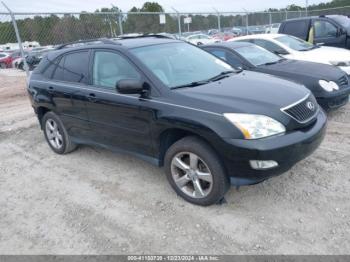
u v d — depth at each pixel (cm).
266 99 336
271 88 369
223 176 330
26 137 648
